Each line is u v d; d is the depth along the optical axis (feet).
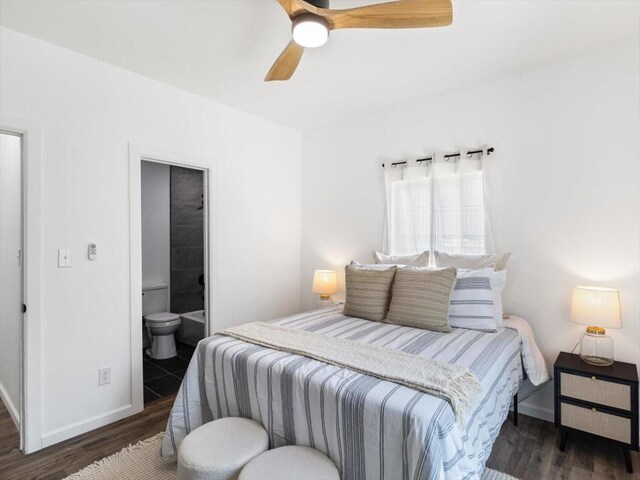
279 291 12.44
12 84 6.73
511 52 7.68
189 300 14.92
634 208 7.23
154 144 8.87
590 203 7.71
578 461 6.63
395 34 6.96
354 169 11.83
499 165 8.90
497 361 5.97
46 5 6.01
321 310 9.72
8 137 8.57
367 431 4.37
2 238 9.11
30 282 6.92
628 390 6.34
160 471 6.35
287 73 6.71
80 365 7.60
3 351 9.09
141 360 8.62
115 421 8.12
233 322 10.88
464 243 9.32
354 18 5.14
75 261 7.52
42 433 7.06
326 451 4.83
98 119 7.88
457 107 9.59
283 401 5.32
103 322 7.95
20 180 7.16
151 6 6.06
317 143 12.83
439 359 5.70
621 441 6.40
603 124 7.55
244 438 5.27
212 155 10.25
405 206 10.52
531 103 8.45
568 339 7.97
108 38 7.03
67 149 7.41
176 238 14.60
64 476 6.23
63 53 7.36
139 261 8.56
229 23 6.55
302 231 13.30
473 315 7.48
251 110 11.06
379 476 4.28
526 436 7.46
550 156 8.20
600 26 6.75
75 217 7.52
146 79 8.72
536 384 7.42
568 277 7.97
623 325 7.30
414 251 10.32
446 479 3.87
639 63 7.15
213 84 9.18
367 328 7.57
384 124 11.07
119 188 8.21
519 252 8.61
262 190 11.80
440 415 4.09
